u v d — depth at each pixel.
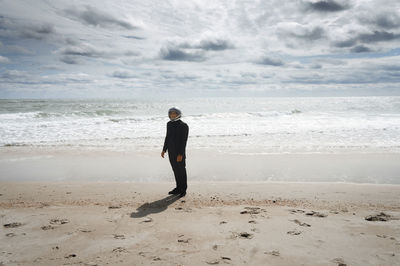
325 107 47.59
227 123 18.69
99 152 9.62
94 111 26.55
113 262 2.69
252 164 7.86
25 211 4.21
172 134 5.11
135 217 3.96
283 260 2.71
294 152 9.48
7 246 3.04
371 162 8.06
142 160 8.50
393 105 50.12
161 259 2.74
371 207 4.37
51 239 3.22
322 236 3.27
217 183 5.96
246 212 4.16
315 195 5.05
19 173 7.01
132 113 29.81
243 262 2.68
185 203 4.63
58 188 5.57
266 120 20.80
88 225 3.65
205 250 2.93
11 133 13.46
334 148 10.16
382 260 2.69
